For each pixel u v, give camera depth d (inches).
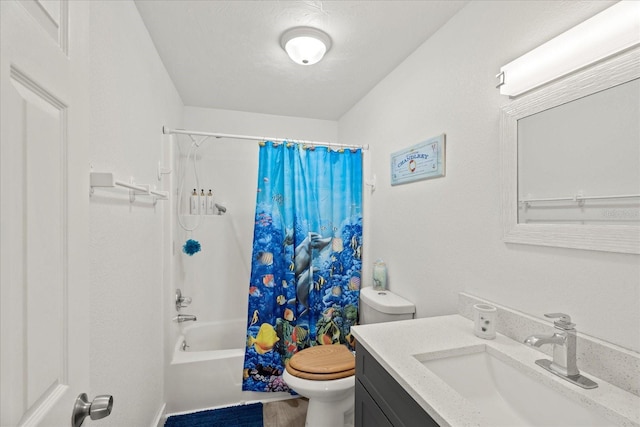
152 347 67.9
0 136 16.2
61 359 22.7
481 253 52.8
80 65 25.8
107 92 43.2
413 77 72.5
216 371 83.4
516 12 46.4
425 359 42.4
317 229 92.9
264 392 86.0
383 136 86.4
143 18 59.7
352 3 56.3
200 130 109.3
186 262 104.7
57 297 22.2
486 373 44.3
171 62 77.4
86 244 26.6
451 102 60.0
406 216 74.9
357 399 50.7
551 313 40.7
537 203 42.8
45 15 21.2
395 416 38.6
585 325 37.2
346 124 113.8
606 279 35.1
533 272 43.8
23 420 18.0
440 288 63.1
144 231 61.3
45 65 20.6
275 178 90.0
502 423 38.8
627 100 32.8
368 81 88.4
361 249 97.7
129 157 52.4
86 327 26.4
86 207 26.6
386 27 63.4
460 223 57.6
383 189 86.0
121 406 48.9
